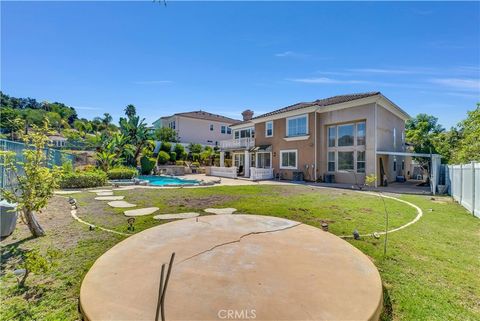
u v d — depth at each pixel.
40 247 5.32
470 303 3.46
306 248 4.54
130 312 2.60
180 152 34.75
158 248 4.48
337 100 21.95
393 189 16.44
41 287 3.72
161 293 1.98
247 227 5.94
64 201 10.69
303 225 6.17
